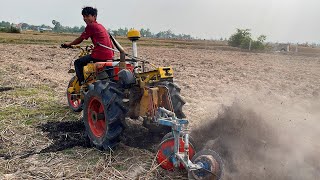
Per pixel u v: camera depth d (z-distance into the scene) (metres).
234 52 34.59
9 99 7.60
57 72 12.13
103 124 5.12
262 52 37.78
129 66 5.27
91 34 5.57
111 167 4.39
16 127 5.78
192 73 13.20
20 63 13.78
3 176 4.10
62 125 6.04
